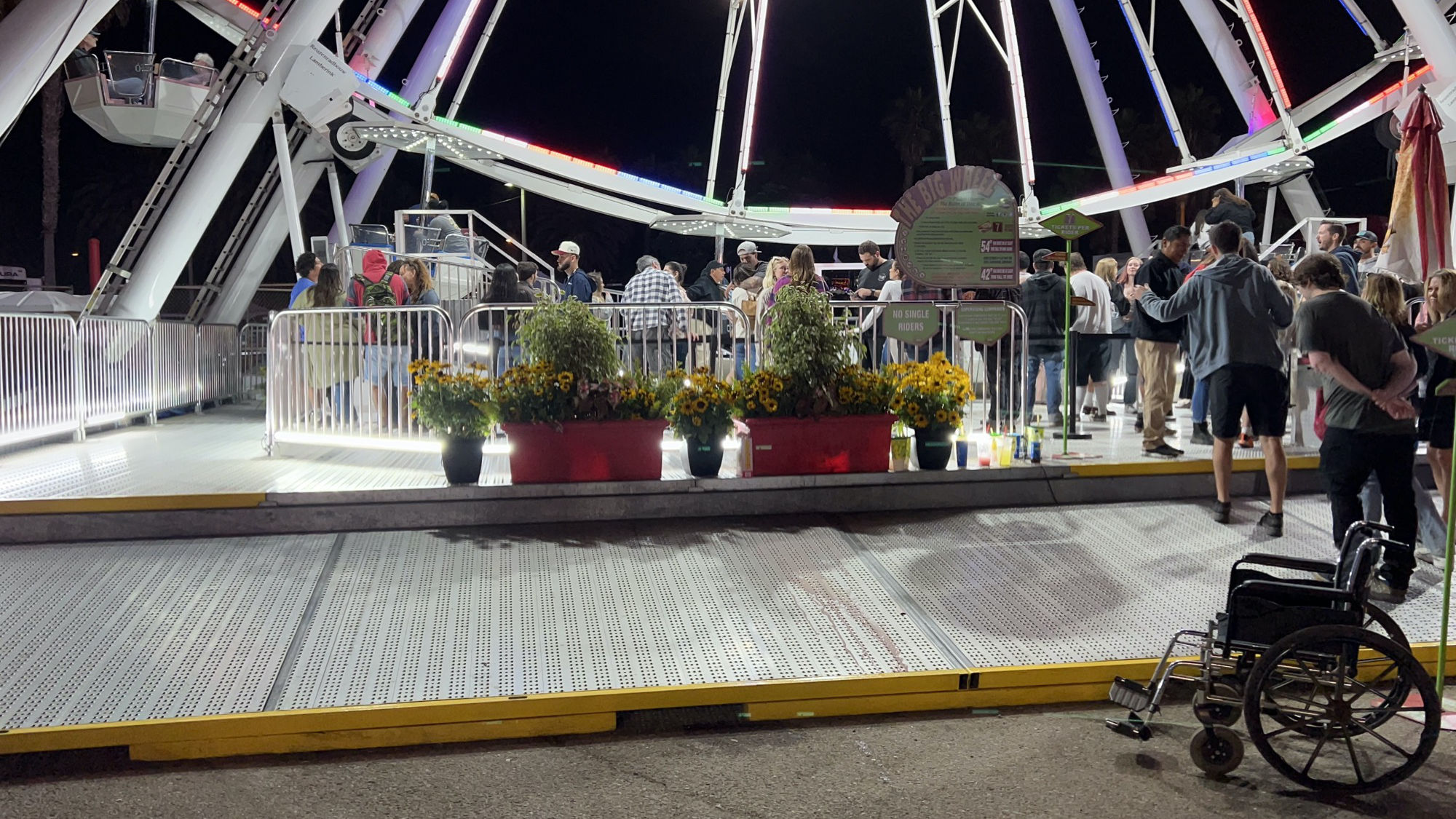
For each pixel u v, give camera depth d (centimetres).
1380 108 1870
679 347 895
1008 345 938
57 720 443
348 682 478
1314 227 1538
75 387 993
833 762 430
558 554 649
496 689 473
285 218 1677
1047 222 826
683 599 582
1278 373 693
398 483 731
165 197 1360
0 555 641
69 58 1598
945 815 379
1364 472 593
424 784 411
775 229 2159
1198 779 411
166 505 683
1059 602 586
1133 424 1063
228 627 537
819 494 750
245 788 407
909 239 853
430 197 1648
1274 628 421
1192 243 1204
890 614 566
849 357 772
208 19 1702
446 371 738
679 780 413
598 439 727
